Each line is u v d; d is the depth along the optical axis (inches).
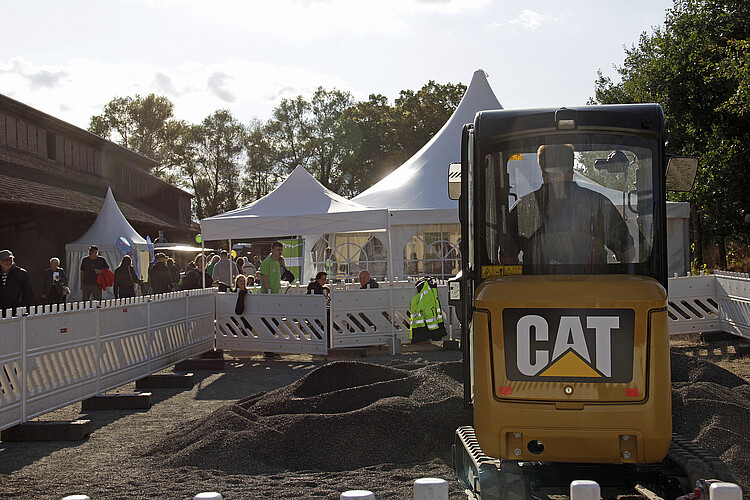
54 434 300.7
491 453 189.2
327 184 2957.7
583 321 185.5
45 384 323.9
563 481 205.8
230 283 702.5
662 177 201.9
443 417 279.3
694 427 264.8
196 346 528.7
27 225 1082.7
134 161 1834.4
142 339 430.3
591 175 203.6
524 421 186.2
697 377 328.8
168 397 400.2
